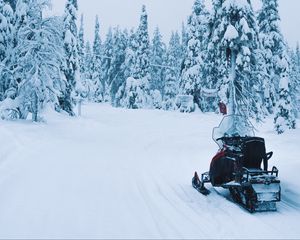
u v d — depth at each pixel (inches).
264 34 1446.9
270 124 1451.8
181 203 335.3
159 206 321.4
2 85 1038.4
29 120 999.6
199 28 1736.0
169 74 2502.5
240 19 829.8
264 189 317.7
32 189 355.9
